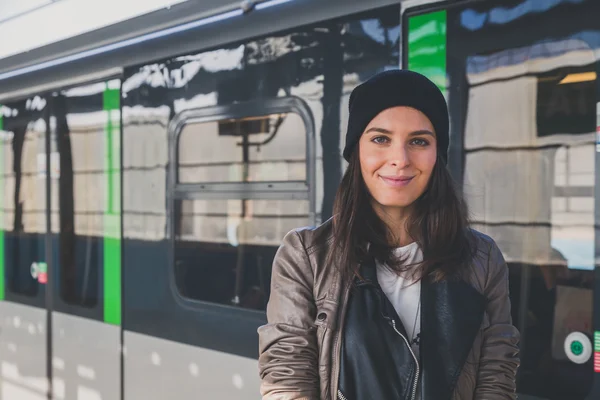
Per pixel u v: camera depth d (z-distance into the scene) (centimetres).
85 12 325
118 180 321
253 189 264
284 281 129
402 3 220
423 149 122
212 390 278
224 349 274
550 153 191
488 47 203
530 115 195
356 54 232
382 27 225
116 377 325
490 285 129
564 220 189
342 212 129
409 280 126
